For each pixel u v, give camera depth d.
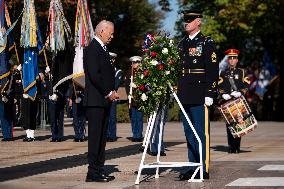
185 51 15.42
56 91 27.20
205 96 15.15
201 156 14.80
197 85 15.23
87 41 27.78
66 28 27.78
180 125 44.12
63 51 27.36
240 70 21.91
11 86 28.09
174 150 22.95
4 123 28.11
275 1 57.78
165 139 29.12
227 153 21.86
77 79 26.66
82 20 28.14
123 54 71.44
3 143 26.61
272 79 65.75
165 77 14.79
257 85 65.81
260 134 33.16
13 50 28.25
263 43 65.31
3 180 15.07
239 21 58.84
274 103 63.88
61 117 27.59
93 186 14.07
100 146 14.98
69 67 27.44
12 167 17.81
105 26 14.66
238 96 20.86
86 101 14.77
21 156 21.00
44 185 14.21
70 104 27.59
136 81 15.01
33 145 25.55
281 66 65.00
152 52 14.81
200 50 15.22
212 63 15.10
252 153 21.78
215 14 62.94
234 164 18.22
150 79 14.80
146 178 15.42
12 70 28.25
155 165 14.70
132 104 27.20
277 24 58.47
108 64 14.70
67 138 29.73
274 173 16.09
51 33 27.52
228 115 20.80
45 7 46.34
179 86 15.38
